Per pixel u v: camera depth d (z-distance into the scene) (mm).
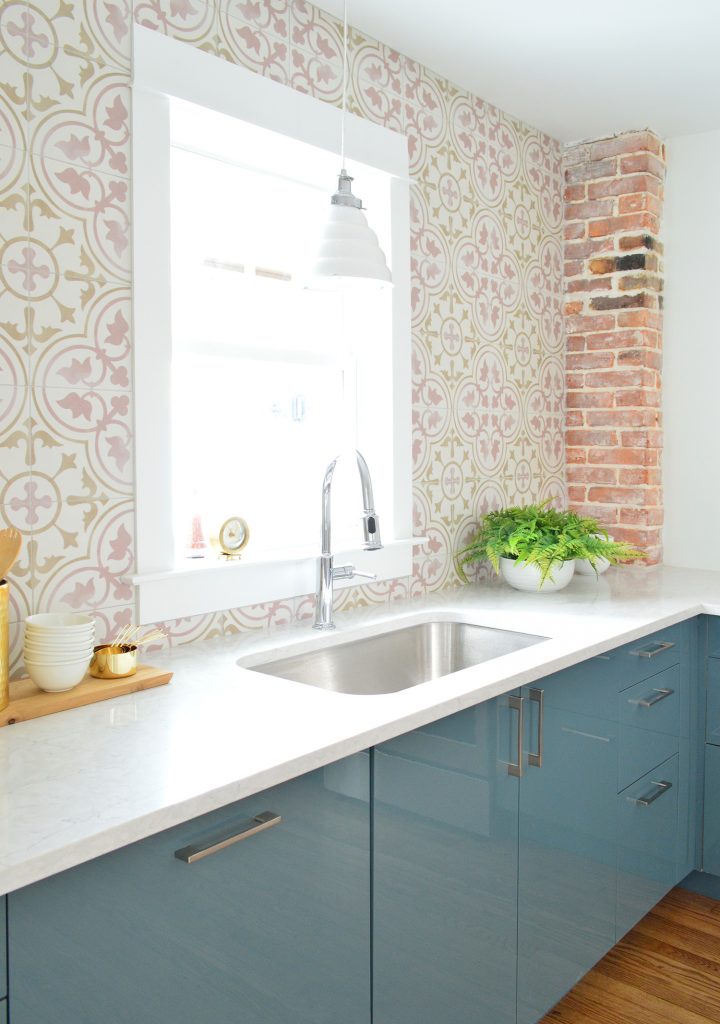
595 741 2182
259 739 1409
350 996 1493
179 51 1928
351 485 2625
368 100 2449
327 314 2525
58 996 1080
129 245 1854
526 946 1945
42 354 1710
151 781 1237
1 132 1631
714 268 3238
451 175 2771
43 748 1370
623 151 3211
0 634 1477
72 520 1775
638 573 3178
